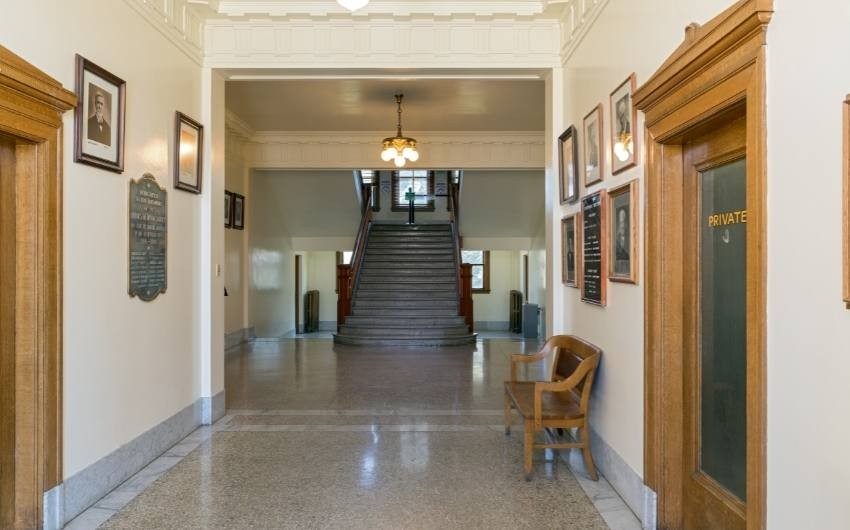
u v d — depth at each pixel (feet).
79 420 9.43
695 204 8.21
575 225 12.82
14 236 8.46
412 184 46.47
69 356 9.15
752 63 5.96
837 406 4.76
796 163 5.31
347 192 37.37
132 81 11.14
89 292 9.68
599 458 11.41
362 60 14.74
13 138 8.08
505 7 14.15
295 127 28.25
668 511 8.66
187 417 13.88
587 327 12.29
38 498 8.56
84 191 9.53
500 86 21.20
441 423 15.16
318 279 47.98
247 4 14.24
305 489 10.63
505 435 14.05
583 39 12.58
